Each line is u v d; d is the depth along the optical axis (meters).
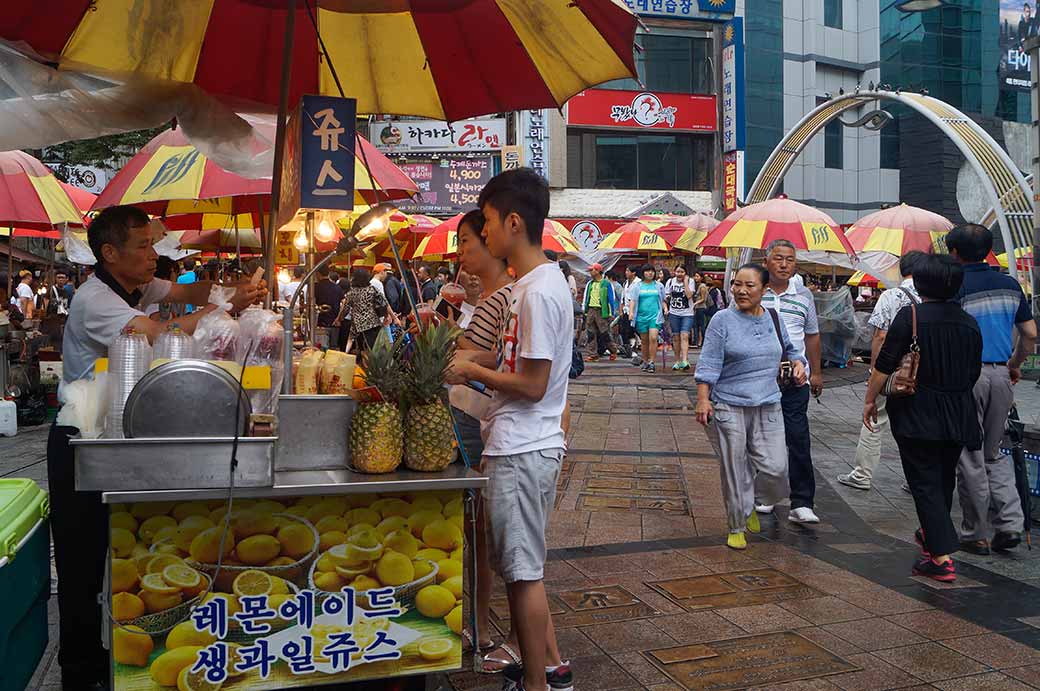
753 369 5.03
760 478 5.19
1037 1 7.65
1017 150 34.91
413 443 2.56
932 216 10.05
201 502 2.36
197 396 2.29
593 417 10.01
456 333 2.66
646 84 28.22
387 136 26.69
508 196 2.82
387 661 2.54
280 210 3.34
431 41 3.76
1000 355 5.04
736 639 3.70
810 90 33.59
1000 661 3.50
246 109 4.10
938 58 35.06
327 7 3.57
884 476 7.21
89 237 3.15
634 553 4.91
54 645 3.59
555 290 2.77
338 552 2.48
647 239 17.17
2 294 11.76
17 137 3.47
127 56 3.54
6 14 3.31
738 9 32.19
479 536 3.38
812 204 34.16
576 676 3.33
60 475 3.06
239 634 2.41
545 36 3.42
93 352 3.05
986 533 5.02
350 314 10.88
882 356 4.59
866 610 4.06
